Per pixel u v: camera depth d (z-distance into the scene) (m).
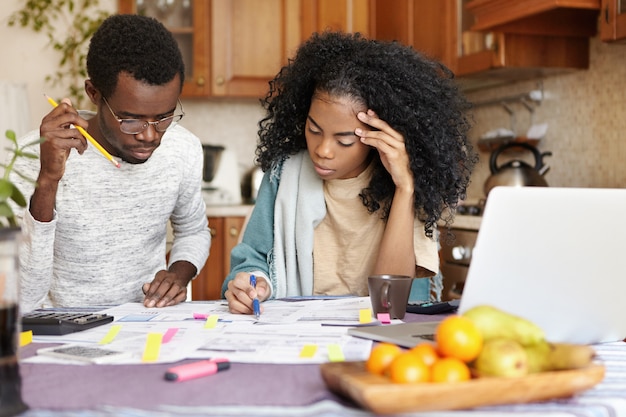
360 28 3.80
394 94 1.52
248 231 1.75
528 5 2.52
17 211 1.50
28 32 3.68
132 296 1.77
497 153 2.97
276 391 0.82
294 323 1.22
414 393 0.72
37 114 3.71
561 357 0.82
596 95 2.82
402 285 1.28
